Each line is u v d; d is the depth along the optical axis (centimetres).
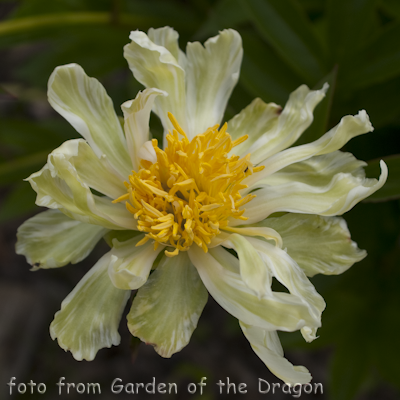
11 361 120
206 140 71
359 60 76
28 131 85
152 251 71
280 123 72
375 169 72
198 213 70
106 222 70
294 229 71
